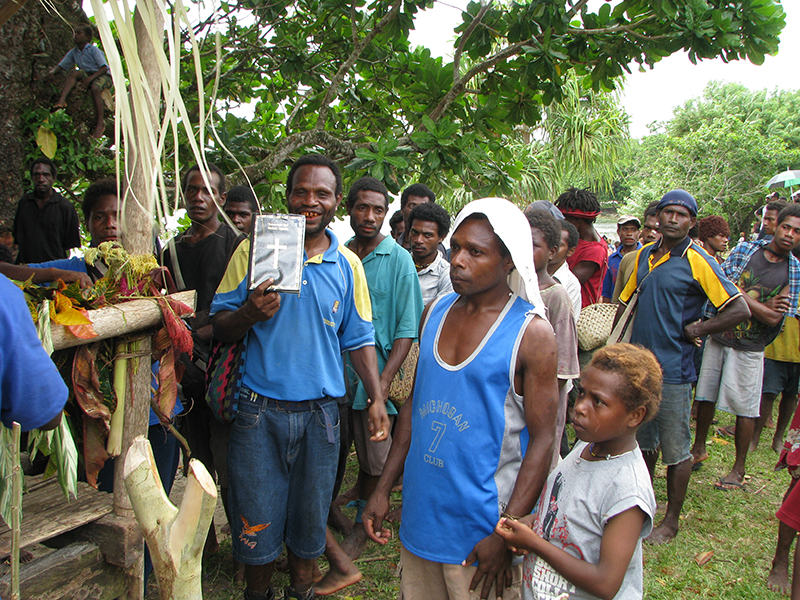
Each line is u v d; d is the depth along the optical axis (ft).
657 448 12.03
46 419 4.75
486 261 5.90
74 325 5.68
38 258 15.23
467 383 5.94
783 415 16.55
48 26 14.62
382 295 10.87
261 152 18.67
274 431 7.84
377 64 18.84
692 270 11.41
